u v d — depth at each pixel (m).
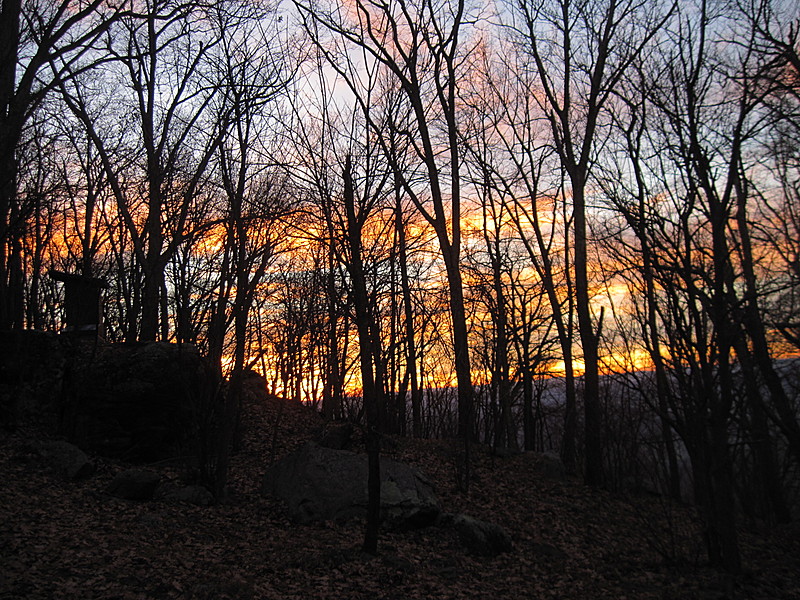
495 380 18.20
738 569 9.32
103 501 10.63
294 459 12.65
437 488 13.96
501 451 17.80
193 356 13.98
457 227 18.95
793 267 8.77
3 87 13.59
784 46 9.21
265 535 10.37
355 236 9.65
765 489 16.53
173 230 16.73
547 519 13.08
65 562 7.75
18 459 11.48
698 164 9.01
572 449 20.38
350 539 10.30
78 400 13.41
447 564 9.74
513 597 8.70
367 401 9.60
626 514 14.05
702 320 8.98
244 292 11.59
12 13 13.80
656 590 9.11
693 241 8.77
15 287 18.27
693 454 9.43
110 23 14.41
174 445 13.71
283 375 18.50
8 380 13.14
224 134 13.25
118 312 26.23
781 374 10.72
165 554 8.71
